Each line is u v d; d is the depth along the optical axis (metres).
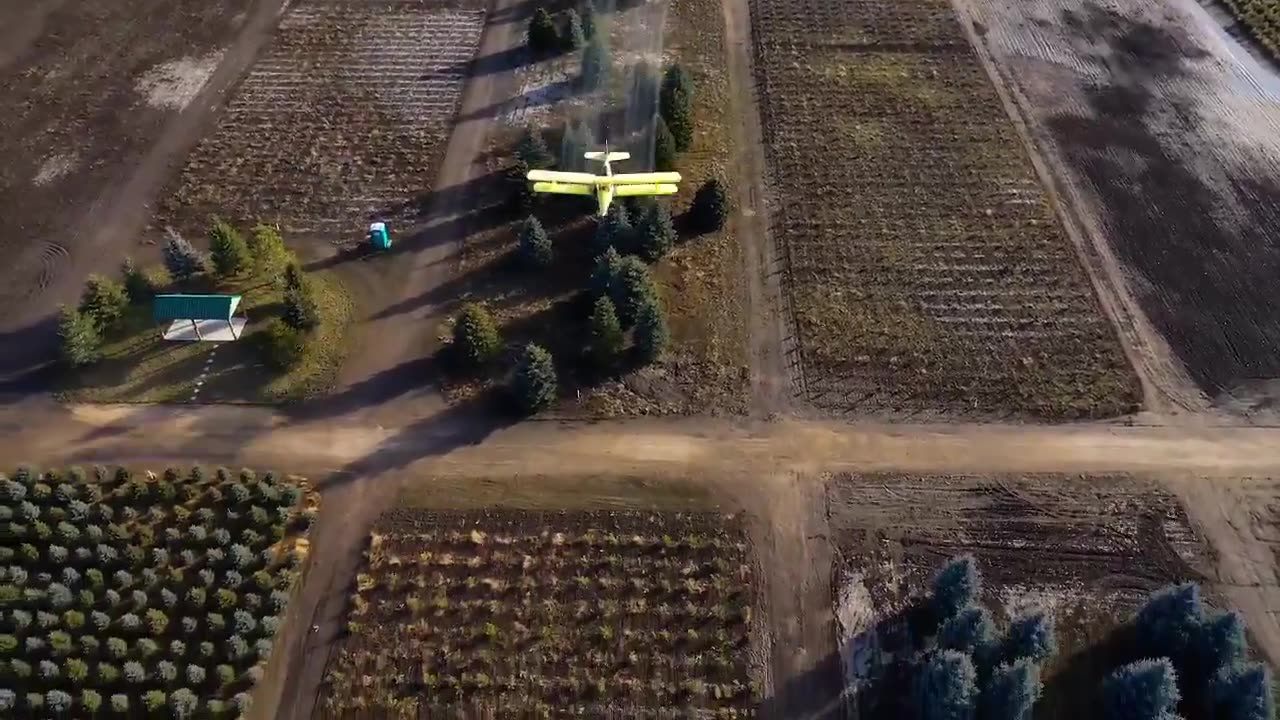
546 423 38.75
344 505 35.84
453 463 37.25
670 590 33.28
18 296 44.03
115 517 35.12
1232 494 35.91
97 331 40.91
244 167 51.53
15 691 30.56
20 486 35.06
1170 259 45.59
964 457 37.31
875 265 45.62
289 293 40.53
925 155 52.16
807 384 40.22
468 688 31.05
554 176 44.84
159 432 38.28
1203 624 29.89
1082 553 34.25
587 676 31.28
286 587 33.16
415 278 45.12
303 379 40.28
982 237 47.06
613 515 35.41
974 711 28.83
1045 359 41.00
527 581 33.47
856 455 37.47
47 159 51.97
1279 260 45.28
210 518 34.94
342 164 51.66
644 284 41.16
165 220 48.41
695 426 38.62
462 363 40.69
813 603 32.97
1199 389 39.69
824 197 49.56
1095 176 50.53
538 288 44.62
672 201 49.25
